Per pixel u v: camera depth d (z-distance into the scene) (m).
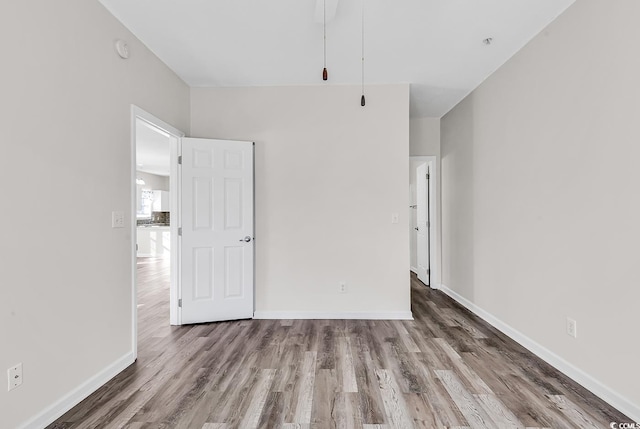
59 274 1.82
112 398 1.95
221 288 3.38
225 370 2.30
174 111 3.18
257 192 3.51
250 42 2.67
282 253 3.49
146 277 5.84
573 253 2.15
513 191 2.84
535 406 1.84
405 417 1.75
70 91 1.91
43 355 1.71
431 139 4.75
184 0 2.15
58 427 1.69
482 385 2.07
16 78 1.59
